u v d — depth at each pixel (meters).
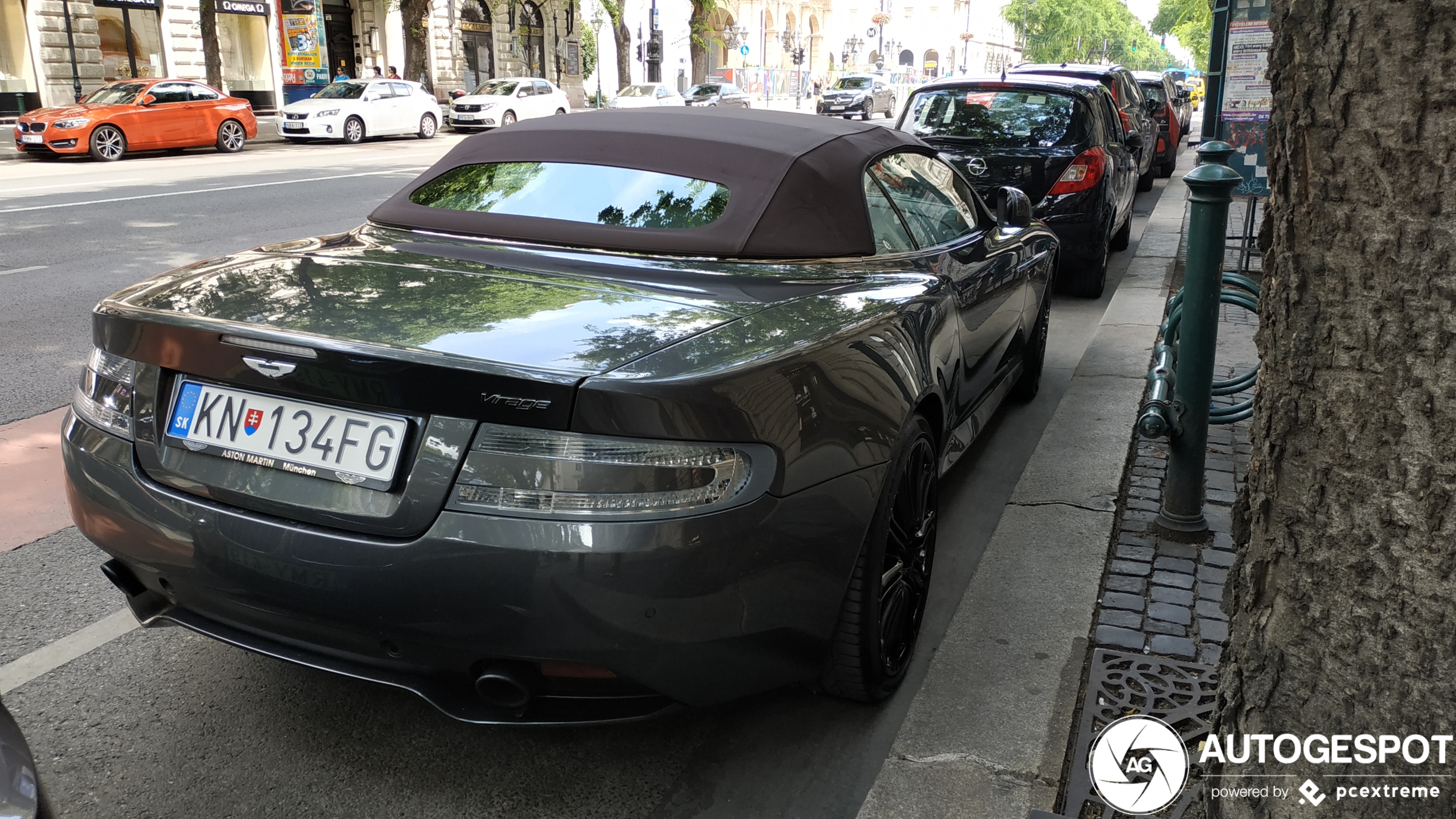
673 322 2.23
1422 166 1.31
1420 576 1.39
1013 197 4.57
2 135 23.22
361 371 2.00
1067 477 4.19
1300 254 1.47
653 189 2.94
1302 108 1.42
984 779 2.39
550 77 45.22
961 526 3.93
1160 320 6.96
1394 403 1.38
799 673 2.32
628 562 1.92
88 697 2.76
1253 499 1.63
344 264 2.62
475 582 1.95
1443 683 1.38
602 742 2.62
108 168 18.14
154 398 2.26
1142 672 2.84
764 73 63.53
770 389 2.11
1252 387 5.46
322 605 2.05
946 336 3.07
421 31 30.91
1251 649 1.63
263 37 32.03
